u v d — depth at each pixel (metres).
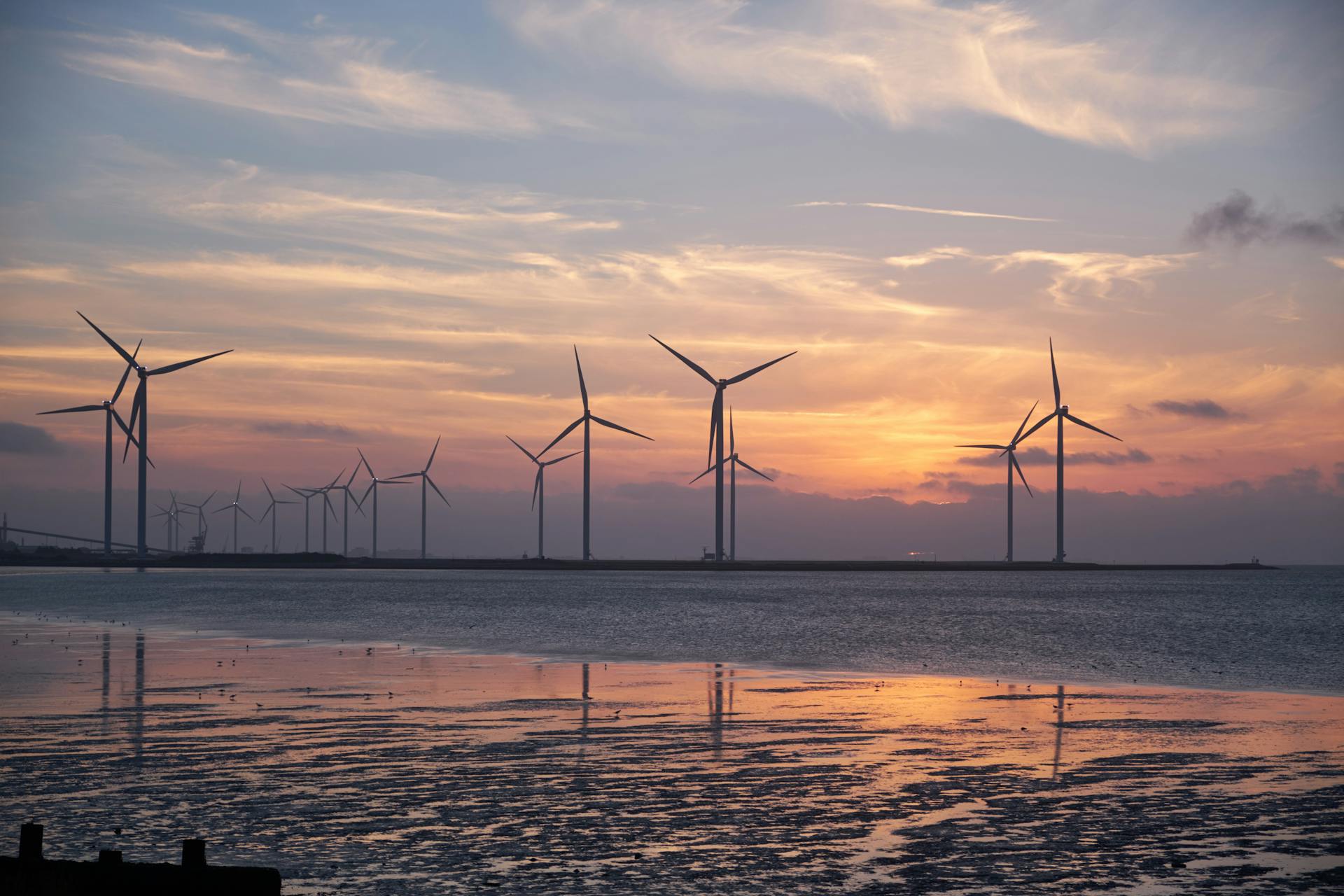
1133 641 89.75
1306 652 78.62
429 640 83.50
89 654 66.88
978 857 22.78
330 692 49.12
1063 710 44.81
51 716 41.34
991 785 29.48
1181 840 24.03
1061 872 21.78
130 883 16.80
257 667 60.25
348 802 27.45
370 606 139.38
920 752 34.62
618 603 153.88
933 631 101.94
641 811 26.69
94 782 29.69
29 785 29.25
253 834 24.48
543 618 115.69
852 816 26.25
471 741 36.19
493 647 77.25
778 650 77.00
